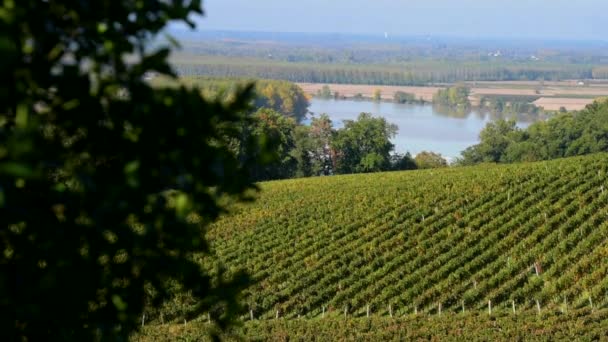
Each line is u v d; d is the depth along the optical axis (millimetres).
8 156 2121
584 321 20766
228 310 3291
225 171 2846
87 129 2695
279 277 28609
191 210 2775
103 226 2729
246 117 2932
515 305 24750
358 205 38812
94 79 2682
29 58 2561
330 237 33469
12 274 2723
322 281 27609
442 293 26094
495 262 28094
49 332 2875
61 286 2684
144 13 2729
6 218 2631
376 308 25828
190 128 2676
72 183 3020
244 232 35094
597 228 30922
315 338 20984
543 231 30922
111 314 2988
